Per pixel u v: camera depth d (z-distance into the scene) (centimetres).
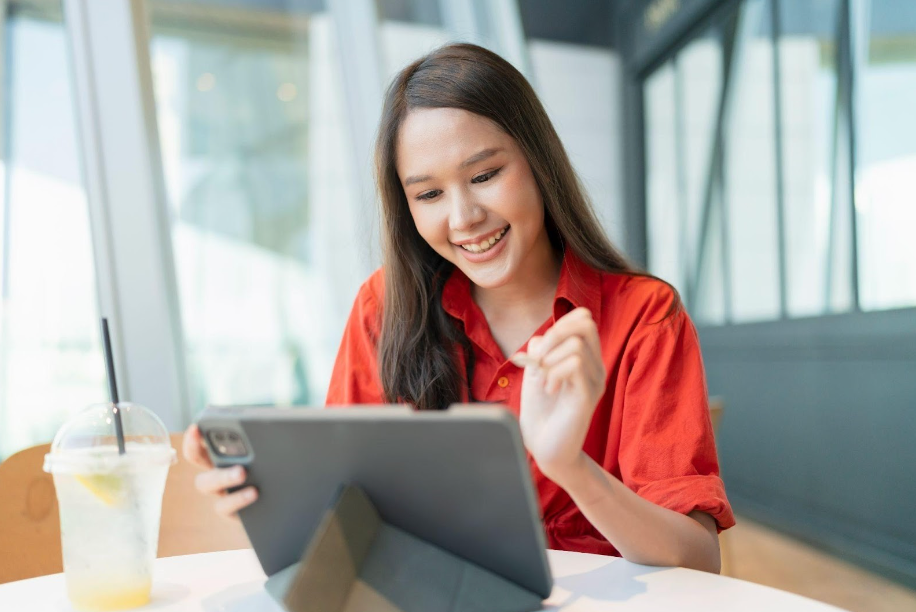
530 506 60
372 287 132
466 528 63
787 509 357
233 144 313
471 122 104
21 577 105
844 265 318
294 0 335
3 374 244
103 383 254
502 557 63
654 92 520
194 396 292
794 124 356
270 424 63
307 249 325
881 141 294
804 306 349
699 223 464
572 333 68
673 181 499
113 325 254
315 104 337
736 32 411
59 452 66
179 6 308
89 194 254
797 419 348
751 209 400
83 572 66
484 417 57
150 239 259
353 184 339
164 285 264
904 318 279
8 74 249
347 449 62
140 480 67
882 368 291
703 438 97
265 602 68
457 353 121
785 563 306
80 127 255
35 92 252
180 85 304
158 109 298
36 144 251
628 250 541
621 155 552
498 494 60
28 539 107
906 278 281
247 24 323
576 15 539
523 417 71
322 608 58
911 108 276
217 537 118
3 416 243
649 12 501
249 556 85
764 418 377
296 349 315
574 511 107
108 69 257
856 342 305
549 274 121
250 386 305
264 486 67
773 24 372
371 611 60
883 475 290
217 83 313
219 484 67
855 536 307
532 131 109
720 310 438
